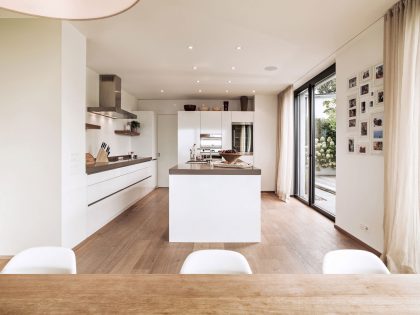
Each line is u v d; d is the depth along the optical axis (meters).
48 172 2.91
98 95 5.17
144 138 7.23
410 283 1.07
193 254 1.35
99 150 5.24
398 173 2.50
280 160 6.48
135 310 0.88
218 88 6.36
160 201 5.96
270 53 4.05
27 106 2.91
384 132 2.75
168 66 4.70
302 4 2.68
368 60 3.21
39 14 0.88
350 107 3.62
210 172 3.40
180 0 2.63
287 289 1.02
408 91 2.41
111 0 0.86
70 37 3.09
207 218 3.44
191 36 3.46
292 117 5.99
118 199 4.71
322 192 5.54
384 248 2.70
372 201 3.14
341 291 1.01
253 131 7.09
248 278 1.11
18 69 2.91
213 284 1.06
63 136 2.95
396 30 2.58
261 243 3.41
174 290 1.01
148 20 3.04
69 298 0.95
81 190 3.34
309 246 3.32
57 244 2.92
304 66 4.64
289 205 5.64
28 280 1.08
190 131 7.20
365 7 2.71
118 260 2.91
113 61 4.41
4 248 2.93
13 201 2.93
